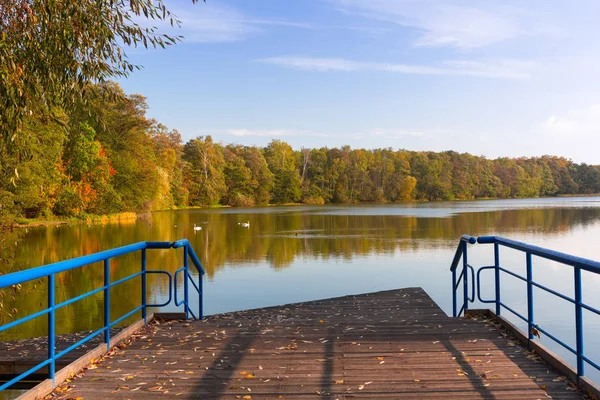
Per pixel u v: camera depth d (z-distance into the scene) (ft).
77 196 110.73
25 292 36.35
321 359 12.95
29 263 52.75
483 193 346.95
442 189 319.47
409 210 178.09
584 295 35.70
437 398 10.12
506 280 41.63
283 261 54.24
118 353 13.55
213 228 101.04
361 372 11.84
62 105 17.51
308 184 280.10
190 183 221.87
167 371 11.99
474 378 11.23
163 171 180.86
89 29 15.79
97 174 119.44
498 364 12.18
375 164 310.24
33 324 28.76
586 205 212.02
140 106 136.77
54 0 14.70
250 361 12.82
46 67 15.78
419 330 15.92
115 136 132.67
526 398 10.01
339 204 264.93
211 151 231.50
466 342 14.29
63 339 18.13
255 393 10.55
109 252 13.32
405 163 317.01
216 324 17.21
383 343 14.44
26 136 18.35
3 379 15.56
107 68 17.12
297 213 163.53
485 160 361.71
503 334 15.03
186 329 16.39
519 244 13.66
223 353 13.56
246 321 17.81
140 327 16.46
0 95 14.94
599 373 20.98
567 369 11.08
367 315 18.84
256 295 36.99
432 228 97.50
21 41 15.34
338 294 37.22
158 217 141.59
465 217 132.26
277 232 90.89
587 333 26.89
